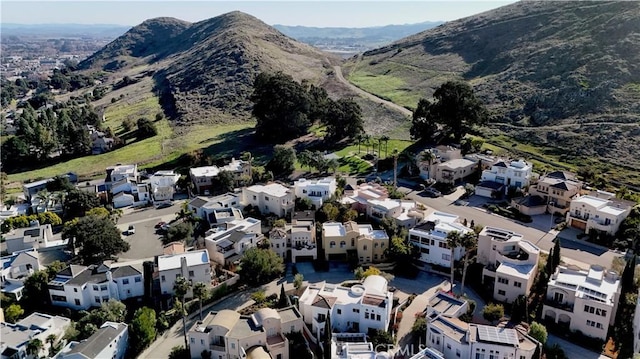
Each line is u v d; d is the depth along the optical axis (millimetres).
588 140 175000
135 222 140000
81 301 98938
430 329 82500
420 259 111500
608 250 110562
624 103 187750
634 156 162250
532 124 198375
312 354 82875
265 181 163750
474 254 109312
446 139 188625
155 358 86000
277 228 118562
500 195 142250
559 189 128625
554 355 79062
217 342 83938
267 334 85125
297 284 100750
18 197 167875
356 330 88375
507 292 94812
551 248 102625
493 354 76375
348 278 107062
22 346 83750
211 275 105562
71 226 118938
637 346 80250
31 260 108188
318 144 199750
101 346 81312
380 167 169125
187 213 138500
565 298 88188
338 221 126062
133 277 101312
